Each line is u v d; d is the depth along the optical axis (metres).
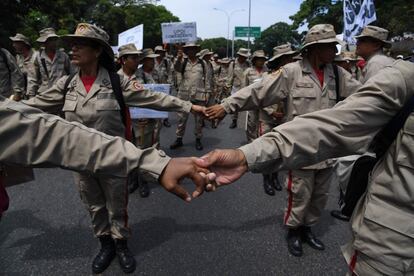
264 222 3.39
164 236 3.11
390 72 1.15
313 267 2.69
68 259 2.77
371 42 3.59
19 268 2.64
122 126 2.55
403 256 1.15
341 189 1.92
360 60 7.82
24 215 3.49
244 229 3.25
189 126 8.18
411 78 1.12
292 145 1.13
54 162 1.07
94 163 1.09
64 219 3.42
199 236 3.12
